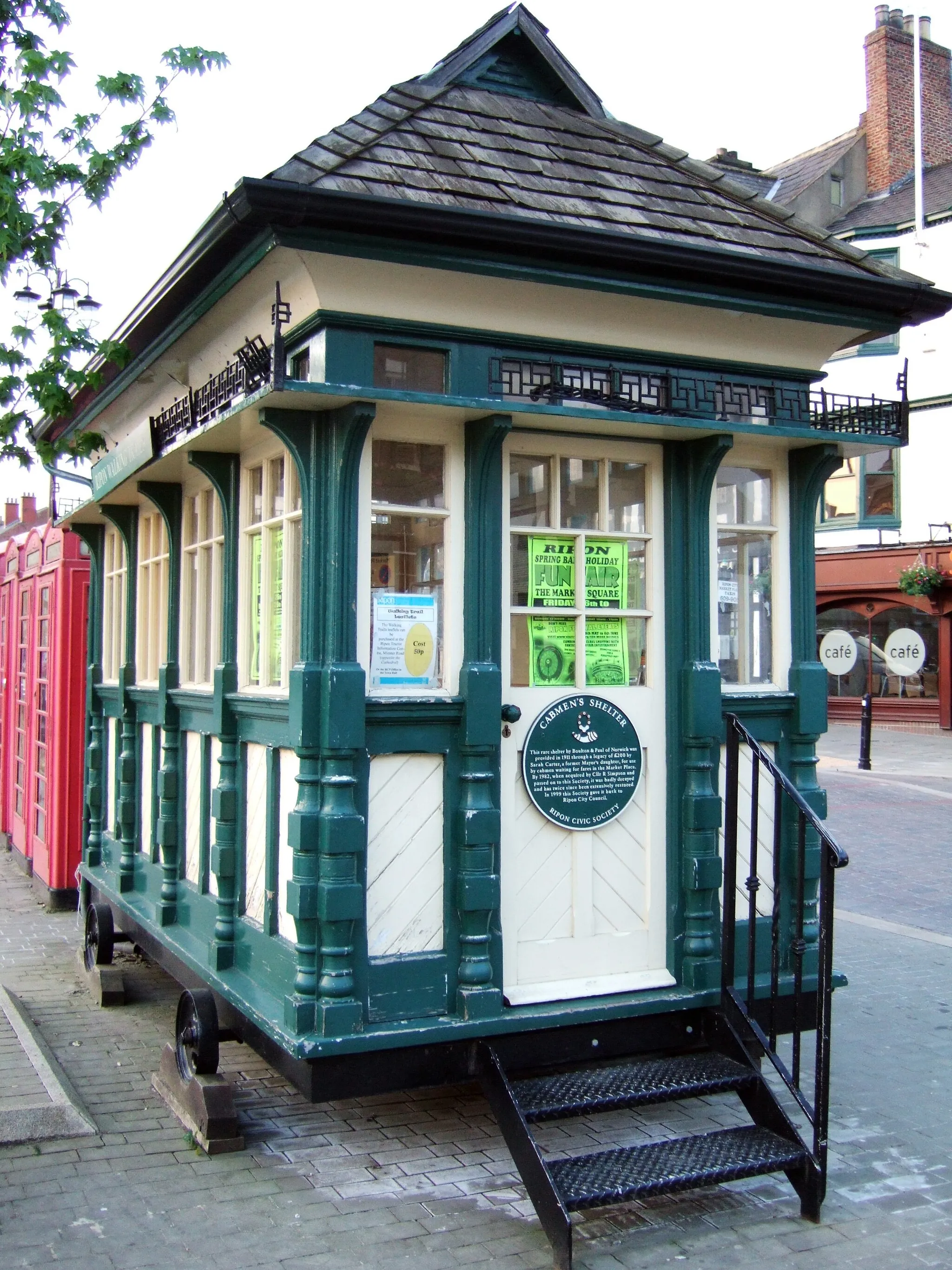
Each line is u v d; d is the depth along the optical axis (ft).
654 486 16.78
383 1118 16.85
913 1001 23.20
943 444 75.87
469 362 15.19
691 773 16.58
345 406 14.06
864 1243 13.35
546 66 19.53
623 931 16.34
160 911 20.24
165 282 16.80
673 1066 15.33
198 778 19.69
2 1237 13.01
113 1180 14.58
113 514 24.53
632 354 16.40
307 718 14.10
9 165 19.16
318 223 13.58
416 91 17.75
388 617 14.88
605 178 17.42
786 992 16.96
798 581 17.83
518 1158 13.35
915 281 17.54
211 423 16.08
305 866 13.99
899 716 79.61
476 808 14.87
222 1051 19.95
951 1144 16.20
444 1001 14.78
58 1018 21.75
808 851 17.35
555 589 16.15
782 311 16.90
